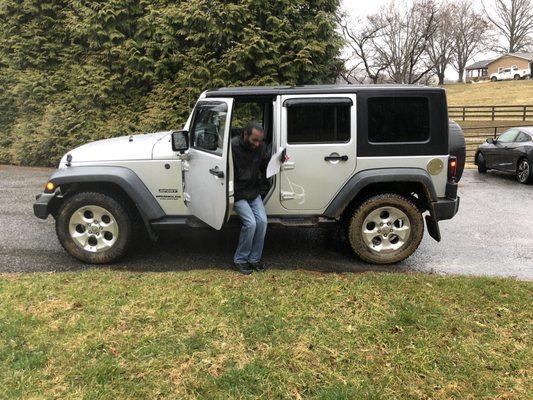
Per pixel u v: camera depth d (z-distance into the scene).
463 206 8.21
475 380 2.90
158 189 4.88
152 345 3.19
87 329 3.38
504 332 3.45
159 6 10.61
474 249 5.71
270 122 5.30
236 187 4.45
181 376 2.88
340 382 2.85
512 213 7.64
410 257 5.38
